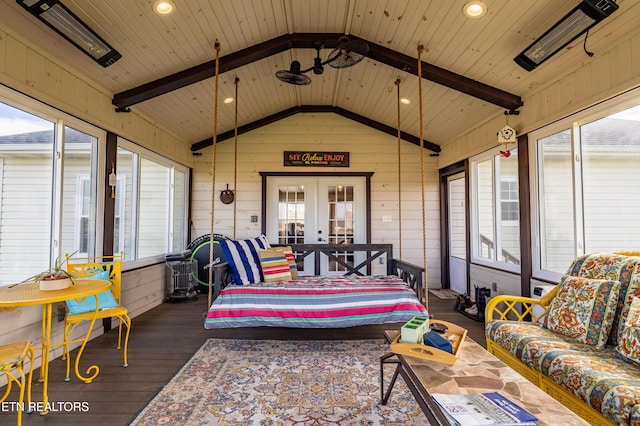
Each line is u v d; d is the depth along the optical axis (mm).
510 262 4223
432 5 2852
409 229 6113
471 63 3447
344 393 2387
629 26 2395
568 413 1350
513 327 2477
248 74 4410
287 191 6145
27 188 2854
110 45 2998
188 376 2650
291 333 3684
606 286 2178
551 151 3461
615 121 2746
